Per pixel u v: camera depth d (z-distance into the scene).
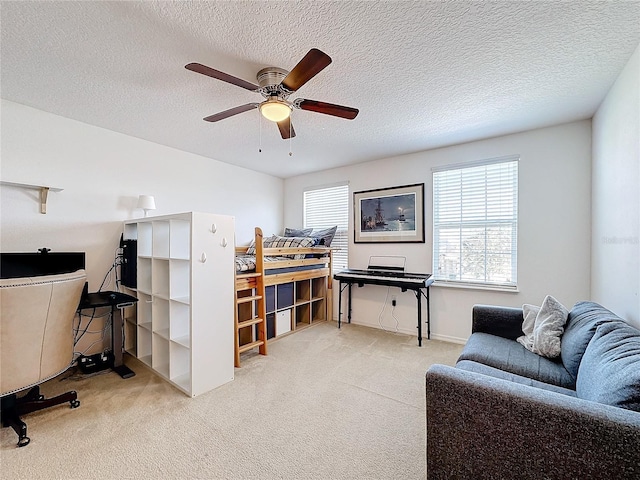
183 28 1.63
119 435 1.85
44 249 2.58
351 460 1.65
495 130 3.16
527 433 1.09
